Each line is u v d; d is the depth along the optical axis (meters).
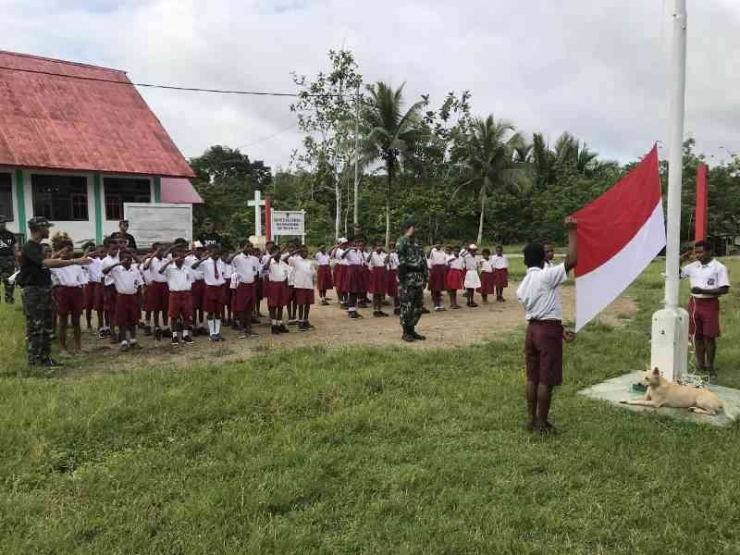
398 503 3.66
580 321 5.44
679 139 5.95
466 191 36.47
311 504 3.71
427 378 6.46
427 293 15.89
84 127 22.03
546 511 3.59
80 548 3.15
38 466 4.15
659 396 5.55
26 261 6.89
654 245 5.97
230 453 4.39
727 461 4.32
